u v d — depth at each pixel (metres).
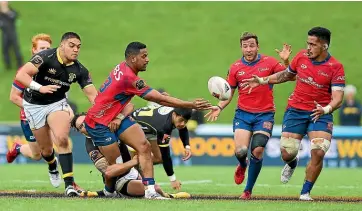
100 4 142.62
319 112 39.34
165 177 61.78
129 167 39.53
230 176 62.88
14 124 80.56
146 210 33.12
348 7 137.00
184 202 36.81
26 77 40.91
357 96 111.81
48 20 136.50
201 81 118.19
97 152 41.69
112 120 39.41
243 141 42.78
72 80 42.31
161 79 118.69
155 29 135.00
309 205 36.47
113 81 39.03
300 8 137.12
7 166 73.50
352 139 77.88
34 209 33.22
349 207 35.94
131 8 141.62
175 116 44.00
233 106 106.50
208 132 77.31
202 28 134.38
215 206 35.31
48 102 42.72
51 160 46.19
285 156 42.88
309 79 41.28
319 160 40.50
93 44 130.00
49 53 41.56
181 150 77.00
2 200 37.00
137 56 38.62
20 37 130.00
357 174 66.94
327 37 40.34
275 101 108.88
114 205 34.78
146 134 44.62
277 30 131.00
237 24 134.50
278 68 43.75
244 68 43.81
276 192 48.09
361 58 123.31
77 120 42.06
